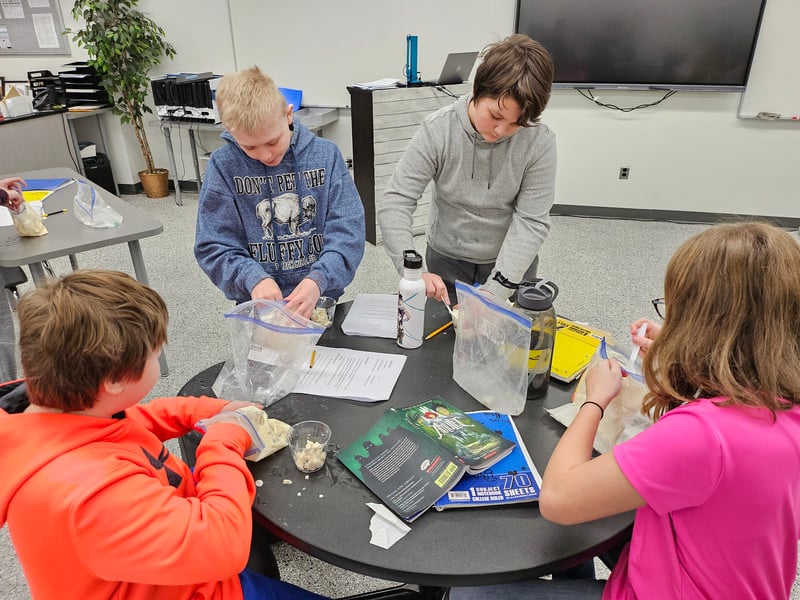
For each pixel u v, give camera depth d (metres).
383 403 1.12
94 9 4.08
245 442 0.91
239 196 1.48
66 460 0.68
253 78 1.30
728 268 0.68
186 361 2.54
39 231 2.06
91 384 0.71
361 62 4.28
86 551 0.66
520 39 1.37
